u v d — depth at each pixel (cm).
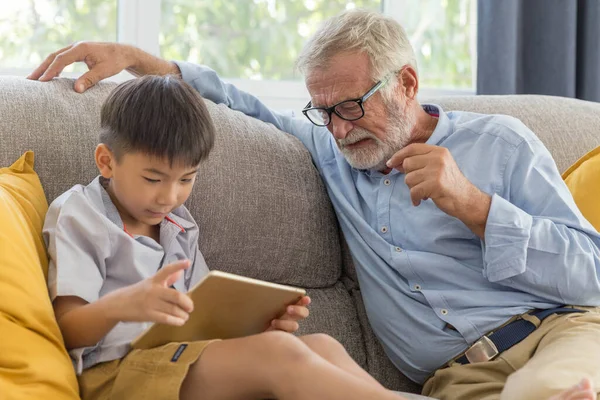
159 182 145
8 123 157
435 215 172
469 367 162
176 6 247
